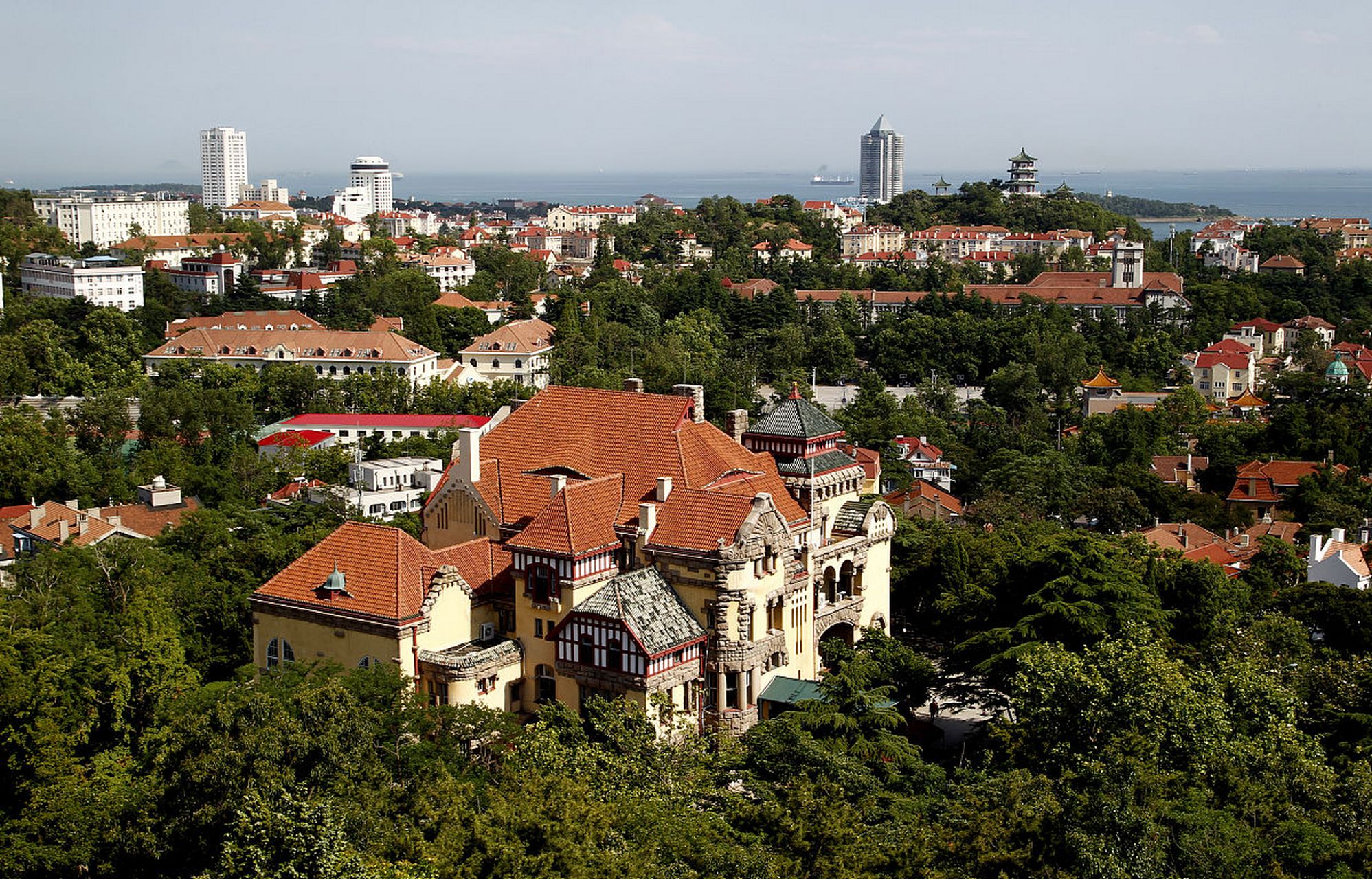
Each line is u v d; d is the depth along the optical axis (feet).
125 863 239.91
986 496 619.67
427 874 205.05
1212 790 258.98
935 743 372.17
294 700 257.75
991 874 228.22
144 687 321.32
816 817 237.25
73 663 318.04
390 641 330.95
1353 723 309.42
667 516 354.95
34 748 298.76
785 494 393.29
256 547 409.28
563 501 350.23
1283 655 355.15
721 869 222.48
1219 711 263.49
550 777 236.63
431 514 394.93
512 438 398.62
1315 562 481.05
